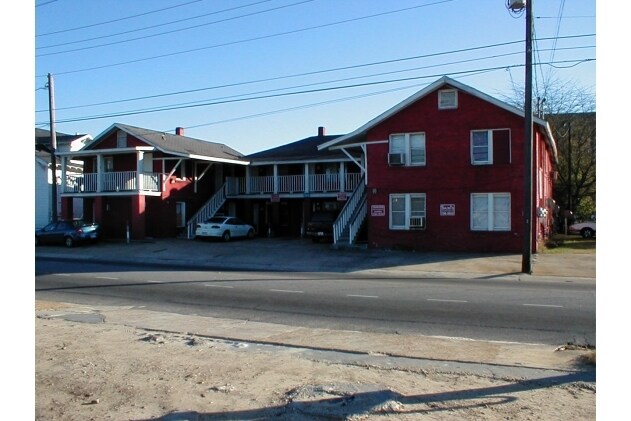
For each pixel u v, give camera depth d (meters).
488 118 25.05
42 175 41.22
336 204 37.09
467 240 25.31
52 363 7.23
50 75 33.00
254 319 11.12
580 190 47.25
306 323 10.65
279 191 36.69
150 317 11.33
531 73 19.47
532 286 15.87
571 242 32.97
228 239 32.88
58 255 27.75
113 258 26.59
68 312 11.91
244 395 5.86
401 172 26.50
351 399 5.61
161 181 35.12
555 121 46.97
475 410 5.36
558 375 6.75
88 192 34.94
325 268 21.95
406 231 26.33
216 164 39.69
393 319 10.88
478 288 15.28
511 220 24.73
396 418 5.13
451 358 7.70
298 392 5.86
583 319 10.62
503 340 8.98
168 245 30.59
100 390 6.09
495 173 24.92
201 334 9.55
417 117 26.27
